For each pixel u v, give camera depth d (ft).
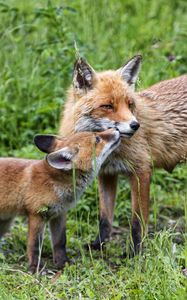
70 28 56.54
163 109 43.14
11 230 42.14
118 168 40.96
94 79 39.78
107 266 37.24
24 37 55.83
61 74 51.80
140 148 40.81
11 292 33.63
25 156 46.39
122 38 59.77
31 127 49.96
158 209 45.75
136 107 41.22
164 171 48.39
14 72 52.49
